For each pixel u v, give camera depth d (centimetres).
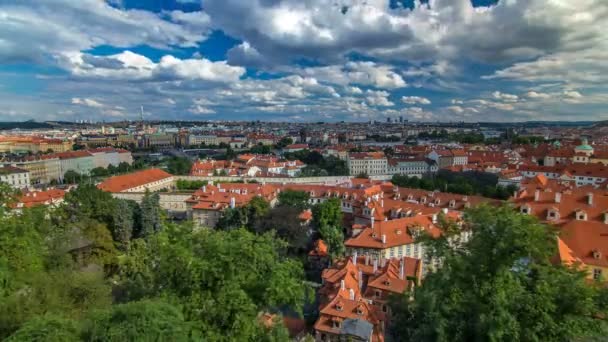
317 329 5119
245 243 3050
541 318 2434
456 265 2755
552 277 2600
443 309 2684
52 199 11931
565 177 13725
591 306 2436
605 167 13500
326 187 12350
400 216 9512
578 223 5709
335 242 8244
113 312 2227
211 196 11231
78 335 2159
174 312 2369
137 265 5350
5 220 4528
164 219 10350
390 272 6094
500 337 2406
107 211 8062
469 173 16450
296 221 8556
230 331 2822
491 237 2647
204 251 3088
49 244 5553
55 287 3622
